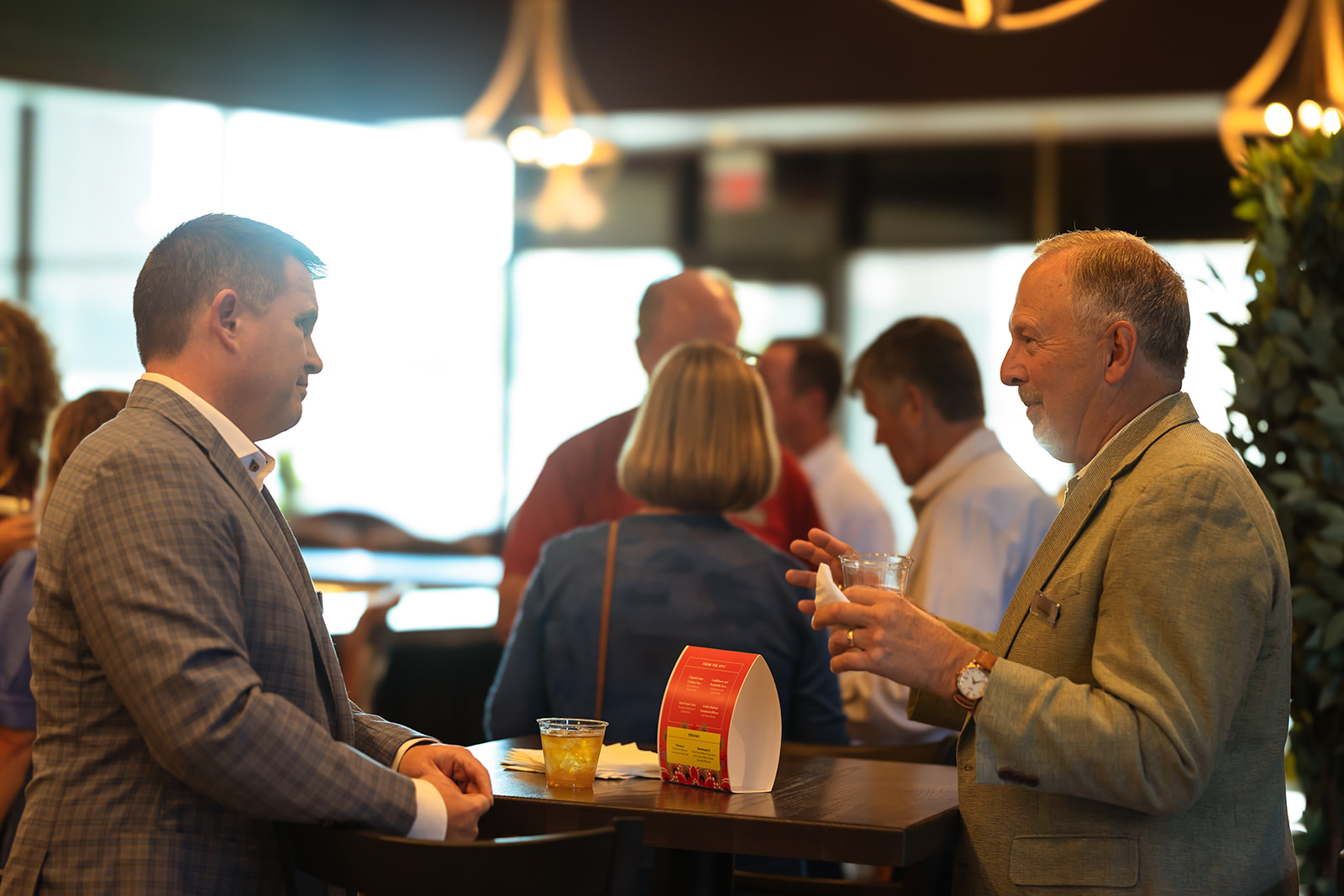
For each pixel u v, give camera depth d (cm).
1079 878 150
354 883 139
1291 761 224
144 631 139
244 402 161
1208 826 152
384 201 778
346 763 144
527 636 221
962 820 159
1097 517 158
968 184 745
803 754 202
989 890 155
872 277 766
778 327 777
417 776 161
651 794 158
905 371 269
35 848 144
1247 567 146
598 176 798
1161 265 162
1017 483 265
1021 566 261
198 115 692
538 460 810
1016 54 628
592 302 804
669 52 678
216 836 148
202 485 148
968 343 274
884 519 372
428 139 748
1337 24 454
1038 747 144
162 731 137
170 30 638
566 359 807
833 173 763
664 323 314
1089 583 154
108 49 621
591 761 162
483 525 810
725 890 171
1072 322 161
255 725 138
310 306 166
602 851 135
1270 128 466
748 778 161
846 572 158
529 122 687
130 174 789
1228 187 696
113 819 144
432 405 807
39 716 149
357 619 350
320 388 795
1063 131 693
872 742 271
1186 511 148
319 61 695
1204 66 600
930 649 151
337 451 802
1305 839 217
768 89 665
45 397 273
